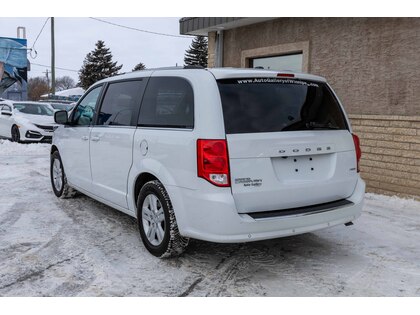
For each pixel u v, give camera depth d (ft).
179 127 12.91
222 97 12.13
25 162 34.68
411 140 22.15
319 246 15.55
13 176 28.40
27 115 48.19
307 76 13.80
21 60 120.37
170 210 13.10
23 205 20.63
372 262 14.10
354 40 24.93
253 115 12.29
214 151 11.62
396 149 22.86
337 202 13.58
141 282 12.34
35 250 14.67
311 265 13.79
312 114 13.42
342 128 14.17
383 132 23.40
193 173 12.04
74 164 19.49
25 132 45.83
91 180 17.94
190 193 12.16
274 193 12.14
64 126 20.70
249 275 12.96
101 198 17.43
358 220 18.89
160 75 14.55
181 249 13.43
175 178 12.67
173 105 13.44
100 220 18.21
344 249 15.28
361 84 24.68
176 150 12.62
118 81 17.06
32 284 12.11
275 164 12.32
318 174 13.15
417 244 15.87
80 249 14.80
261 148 11.98
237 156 11.71
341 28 25.62
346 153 13.85
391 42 23.06
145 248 14.87
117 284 12.19
